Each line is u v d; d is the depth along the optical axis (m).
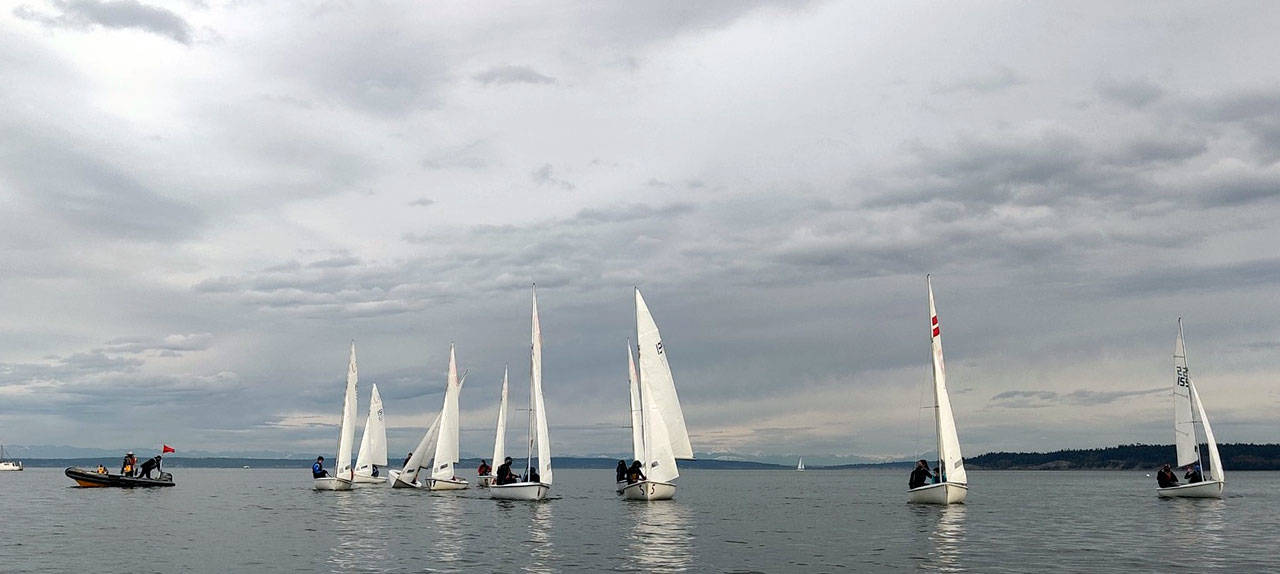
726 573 32.31
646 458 65.69
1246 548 39.62
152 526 50.56
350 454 88.50
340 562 35.00
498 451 80.19
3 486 122.44
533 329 68.25
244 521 53.34
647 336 65.62
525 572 32.47
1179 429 70.62
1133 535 45.47
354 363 88.88
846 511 66.62
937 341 62.28
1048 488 135.12
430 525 50.22
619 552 38.12
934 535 45.81
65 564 34.72
